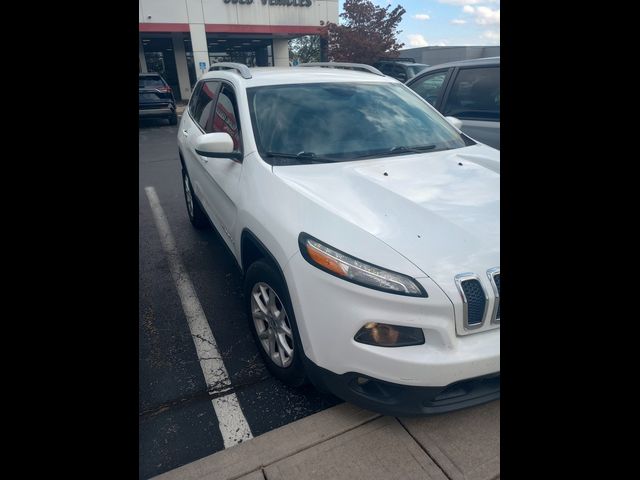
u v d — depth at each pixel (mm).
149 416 2242
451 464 1889
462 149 3012
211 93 3826
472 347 1797
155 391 2418
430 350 1770
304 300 1932
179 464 1980
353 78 3332
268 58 23641
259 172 2518
